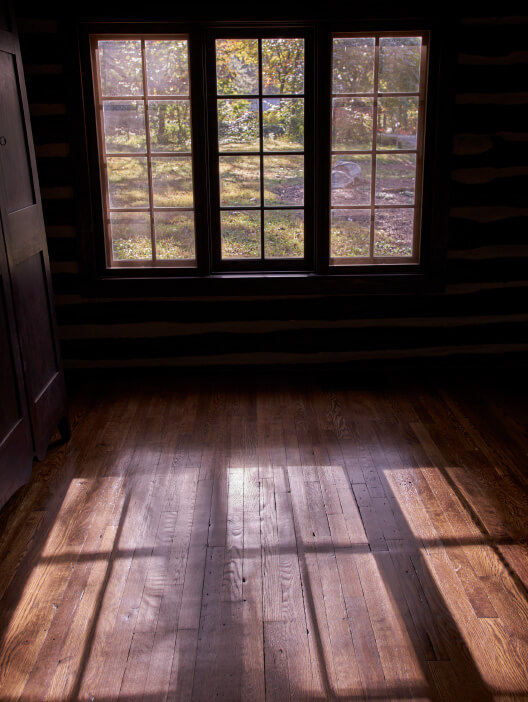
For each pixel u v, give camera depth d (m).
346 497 3.10
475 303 4.52
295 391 4.32
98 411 4.06
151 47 4.06
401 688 2.06
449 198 4.29
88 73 4.08
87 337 4.49
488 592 2.46
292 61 4.12
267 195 4.33
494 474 3.28
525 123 4.21
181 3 3.92
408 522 2.90
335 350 4.56
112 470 3.37
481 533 2.81
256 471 3.34
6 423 2.88
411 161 4.29
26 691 2.07
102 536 2.83
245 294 4.38
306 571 2.60
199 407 4.09
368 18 3.98
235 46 4.09
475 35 4.06
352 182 4.31
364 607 2.40
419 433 3.72
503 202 4.34
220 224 4.38
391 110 4.21
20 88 3.17
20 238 3.08
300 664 2.16
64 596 2.48
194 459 3.46
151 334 4.49
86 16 3.94
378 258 4.44
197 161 4.21
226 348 4.54
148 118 4.18
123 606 2.43
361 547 2.74
